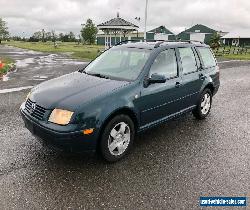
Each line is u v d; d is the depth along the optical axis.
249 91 10.61
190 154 4.90
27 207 3.36
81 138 3.98
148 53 5.21
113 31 38.12
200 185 3.96
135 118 4.72
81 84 4.63
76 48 47.25
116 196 3.63
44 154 4.66
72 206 3.41
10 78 12.03
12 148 4.83
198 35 76.19
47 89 4.57
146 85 4.80
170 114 5.55
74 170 4.21
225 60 26.59
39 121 4.14
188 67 5.93
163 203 3.54
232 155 4.92
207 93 6.74
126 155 4.77
